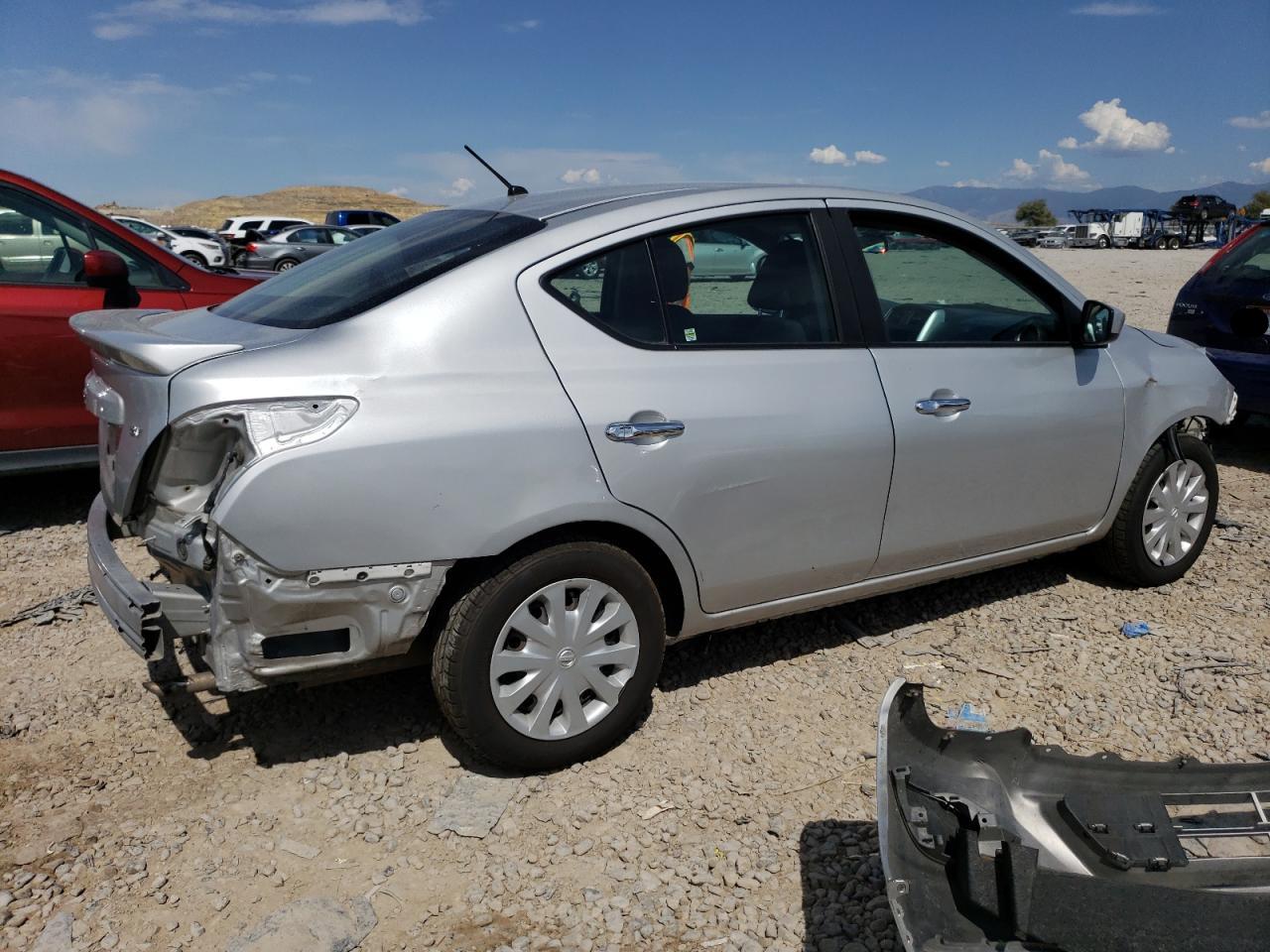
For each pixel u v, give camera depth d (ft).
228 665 9.40
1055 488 14.02
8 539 17.80
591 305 10.62
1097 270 93.35
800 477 11.53
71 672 12.85
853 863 9.43
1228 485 22.00
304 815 10.03
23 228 17.98
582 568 10.32
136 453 9.75
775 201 11.97
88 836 9.65
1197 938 7.50
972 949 7.18
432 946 8.35
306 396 9.20
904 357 12.50
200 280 19.76
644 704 11.16
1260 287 22.80
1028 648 13.82
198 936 8.41
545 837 9.73
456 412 9.60
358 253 12.10
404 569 9.45
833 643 13.91
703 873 9.25
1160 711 12.21
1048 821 8.98
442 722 11.74
